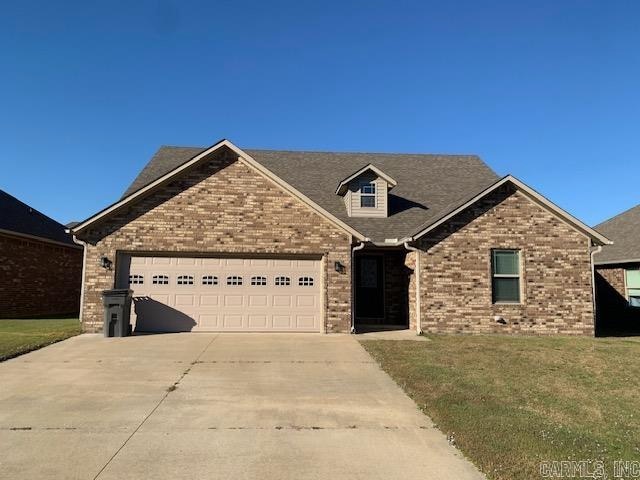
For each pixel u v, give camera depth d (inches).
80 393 299.9
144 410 267.0
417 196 746.8
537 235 603.5
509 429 235.1
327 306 576.7
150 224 566.6
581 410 269.7
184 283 570.9
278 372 363.3
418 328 584.1
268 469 193.0
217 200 577.6
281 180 581.9
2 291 737.6
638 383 335.9
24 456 203.0
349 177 684.7
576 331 594.2
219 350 448.1
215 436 229.0
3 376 342.0
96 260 556.1
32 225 831.7
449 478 186.2
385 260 682.8
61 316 802.2
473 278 593.9
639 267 746.2
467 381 333.4
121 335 520.7
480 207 603.5
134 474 186.9
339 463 199.6
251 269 579.5
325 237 585.3
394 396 300.7
